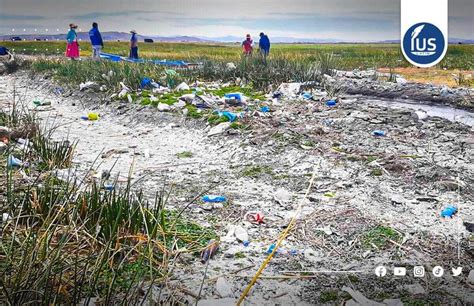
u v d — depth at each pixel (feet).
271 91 28.96
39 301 8.01
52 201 11.44
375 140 18.98
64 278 8.89
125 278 9.30
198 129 21.71
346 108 24.36
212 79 33.60
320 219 12.51
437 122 21.63
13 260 9.09
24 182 13.39
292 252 10.86
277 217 12.72
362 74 34.94
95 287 8.75
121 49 48.83
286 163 16.89
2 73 42.88
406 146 18.29
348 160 16.78
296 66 32.65
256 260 10.48
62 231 10.42
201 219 12.48
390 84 30.83
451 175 15.25
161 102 25.70
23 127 18.58
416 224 12.21
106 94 29.07
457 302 9.01
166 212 12.65
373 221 12.34
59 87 33.30
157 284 9.25
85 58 43.11
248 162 17.26
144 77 30.68
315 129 20.13
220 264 10.26
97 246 10.17
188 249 10.73
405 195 14.01
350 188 14.57
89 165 16.66
